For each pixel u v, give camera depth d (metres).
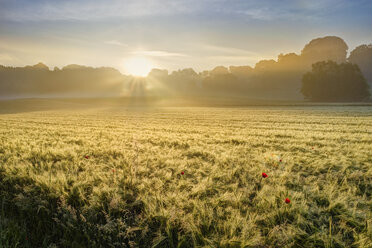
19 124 17.19
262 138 9.24
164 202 3.01
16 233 2.25
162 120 21.19
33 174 3.68
